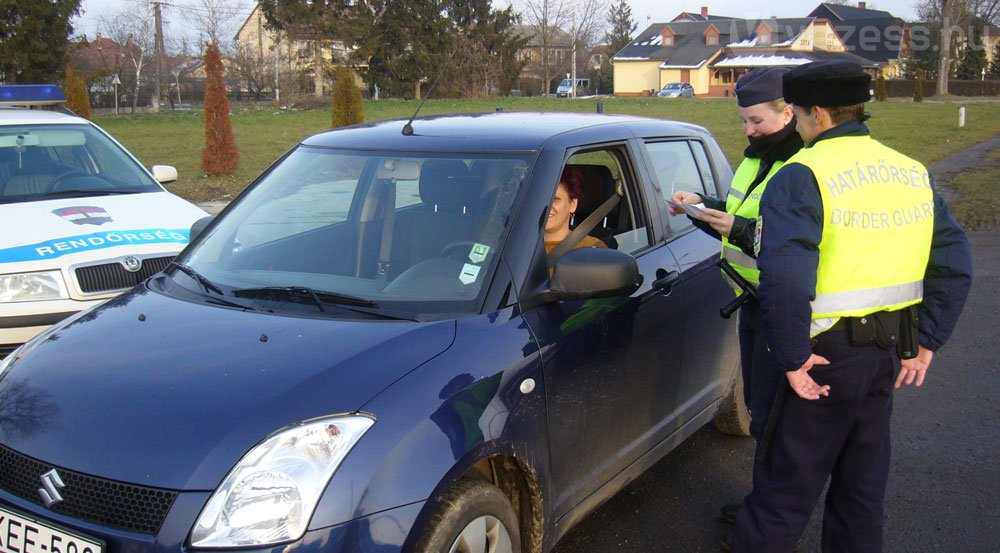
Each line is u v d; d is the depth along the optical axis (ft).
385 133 12.53
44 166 20.85
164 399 8.25
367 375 8.36
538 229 10.41
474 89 180.24
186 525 7.41
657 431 12.44
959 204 42.96
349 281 10.45
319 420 7.86
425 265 10.30
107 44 203.72
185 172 62.39
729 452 15.47
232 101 185.57
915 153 70.44
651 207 13.00
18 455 8.26
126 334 9.68
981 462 14.90
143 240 18.07
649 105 149.89
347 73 69.56
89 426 8.14
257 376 8.39
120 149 22.68
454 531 8.24
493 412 8.86
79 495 7.83
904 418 16.85
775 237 9.20
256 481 7.50
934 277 10.09
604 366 10.87
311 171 12.28
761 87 10.90
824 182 9.24
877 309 9.52
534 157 11.03
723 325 14.15
